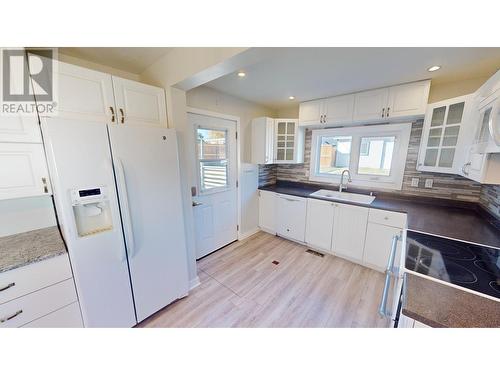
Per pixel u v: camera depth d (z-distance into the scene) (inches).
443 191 85.4
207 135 97.6
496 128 34.1
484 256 43.1
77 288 48.4
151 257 60.9
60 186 43.0
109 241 51.1
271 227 128.9
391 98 83.4
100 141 47.4
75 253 46.4
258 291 78.0
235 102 107.3
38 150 49.9
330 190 121.3
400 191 97.4
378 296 74.4
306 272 90.1
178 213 66.4
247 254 106.5
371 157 106.0
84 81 49.6
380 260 88.0
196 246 99.8
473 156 53.3
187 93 85.2
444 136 71.5
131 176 53.6
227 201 113.2
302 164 132.3
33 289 43.5
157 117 64.2
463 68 65.9
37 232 58.0
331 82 81.5
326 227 103.5
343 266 94.4
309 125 114.7
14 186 47.9
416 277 35.9
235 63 49.5
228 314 66.7
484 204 71.2
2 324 40.7
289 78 77.6
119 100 55.6
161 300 65.2
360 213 91.0
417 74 71.4
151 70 68.8
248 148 120.9
